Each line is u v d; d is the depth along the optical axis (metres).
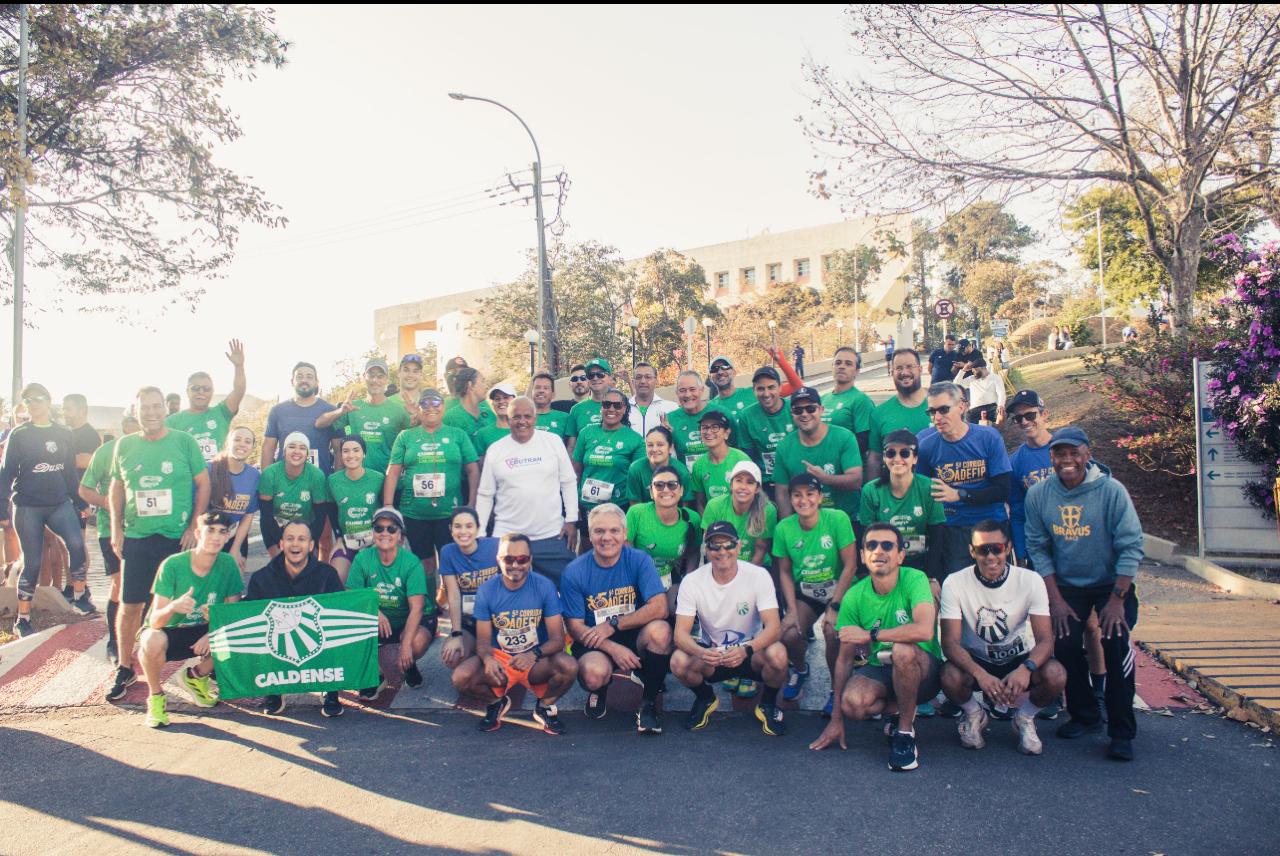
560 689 5.56
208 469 6.95
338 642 5.89
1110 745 4.82
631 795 4.50
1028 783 4.49
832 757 4.95
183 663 6.84
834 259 52.09
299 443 7.03
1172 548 9.18
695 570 5.72
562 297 32.69
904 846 3.88
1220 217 14.46
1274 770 4.54
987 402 13.42
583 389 8.75
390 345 70.00
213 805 4.53
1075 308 36.78
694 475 6.79
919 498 5.79
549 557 6.57
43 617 7.95
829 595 5.82
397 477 7.01
